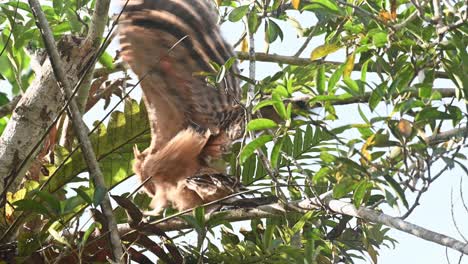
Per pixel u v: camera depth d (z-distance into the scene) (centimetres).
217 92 1041
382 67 994
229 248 1098
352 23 1087
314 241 1098
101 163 1161
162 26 1007
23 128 1059
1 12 1286
